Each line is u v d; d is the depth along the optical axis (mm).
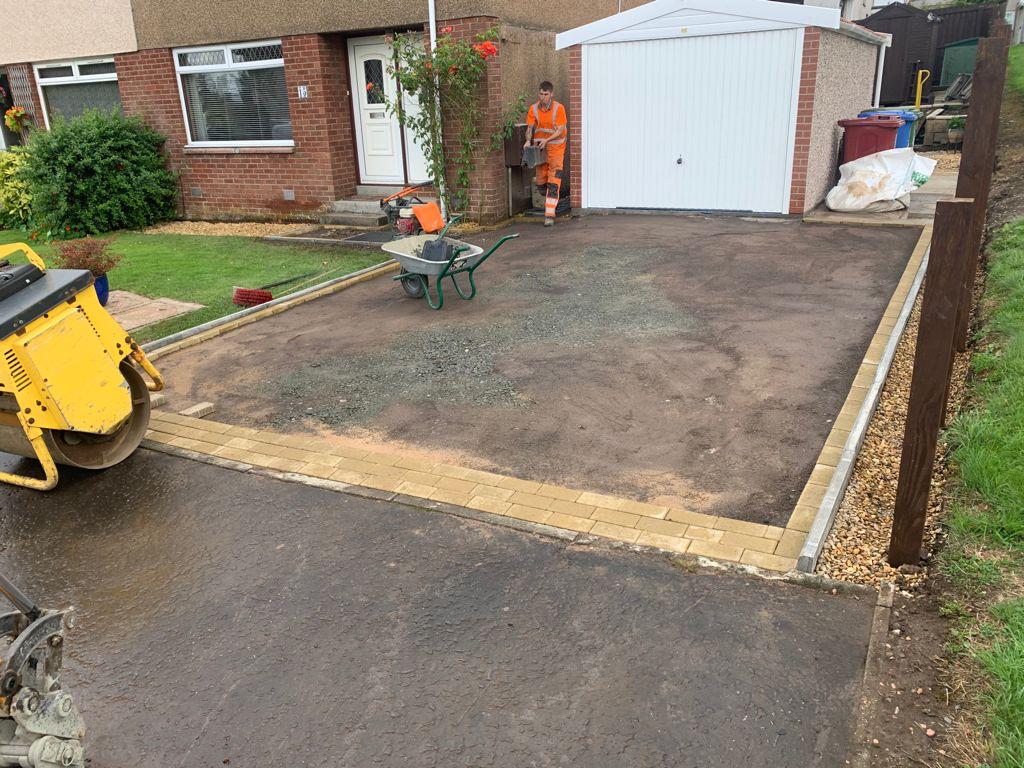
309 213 13531
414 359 6496
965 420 4406
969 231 3043
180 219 14875
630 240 10305
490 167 12125
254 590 3664
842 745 2633
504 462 4688
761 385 5566
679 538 3812
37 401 4293
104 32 14242
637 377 5832
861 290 7652
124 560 3986
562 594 3482
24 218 14586
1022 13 26953
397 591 3580
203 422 5508
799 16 10273
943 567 3383
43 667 2471
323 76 12602
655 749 2674
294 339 7238
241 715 2951
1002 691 2680
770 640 3129
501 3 11648
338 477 4617
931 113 20438
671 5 10977
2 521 4438
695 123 11398
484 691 2977
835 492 3971
